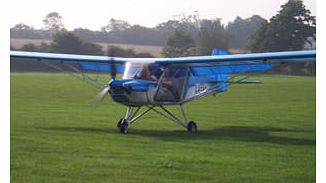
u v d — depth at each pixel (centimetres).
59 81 4934
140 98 1698
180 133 1766
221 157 1327
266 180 1109
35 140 1539
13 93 3603
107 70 1986
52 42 7094
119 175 1123
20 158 1277
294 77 6053
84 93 3728
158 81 1741
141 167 1195
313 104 3020
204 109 2698
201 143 1540
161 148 1437
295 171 1194
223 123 2119
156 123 2042
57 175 1119
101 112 2472
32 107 2666
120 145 1471
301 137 1720
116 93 1669
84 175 1120
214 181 1090
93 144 1481
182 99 1838
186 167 1205
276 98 3409
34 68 7050
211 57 1717
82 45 7100
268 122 2162
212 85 1994
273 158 1332
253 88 4231
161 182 1075
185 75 1838
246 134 1777
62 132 1723
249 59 1662
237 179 1110
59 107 2698
